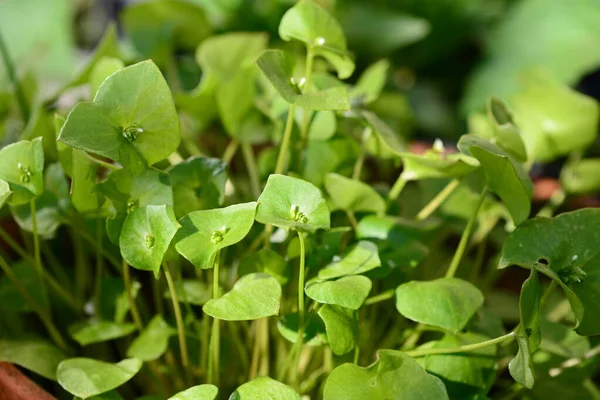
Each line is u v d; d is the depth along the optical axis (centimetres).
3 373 53
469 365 53
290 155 58
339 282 51
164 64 75
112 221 52
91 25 130
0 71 96
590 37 111
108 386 51
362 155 60
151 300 64
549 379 58
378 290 59
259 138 63
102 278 60
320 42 54
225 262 59
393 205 59
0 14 122
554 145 65
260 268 53
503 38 119
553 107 64
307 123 58
